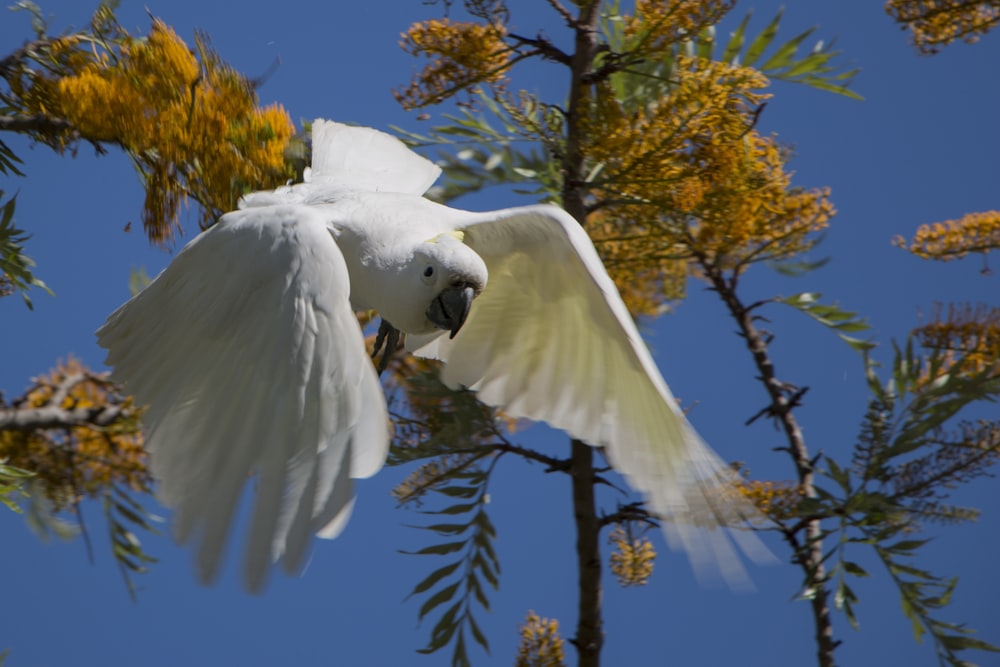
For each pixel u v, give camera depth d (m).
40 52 9.56
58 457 9.66
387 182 9.56
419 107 9.52
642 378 9.34
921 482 9.51
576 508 9.52
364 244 9.38
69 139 9.53
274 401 9.21
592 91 9.59
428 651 9.52
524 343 9.45
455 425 9.54
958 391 9.51
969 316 9.56
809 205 9.61
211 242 9.29
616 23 9.64
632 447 9.33
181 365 9.27
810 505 9.51
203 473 9.20
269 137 9.51
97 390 9.66
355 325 9.23
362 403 9.20
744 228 9.56
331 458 9.18
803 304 9.67
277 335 9.23
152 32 9.50
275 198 9.45
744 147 9.51
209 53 9.51
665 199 9.49
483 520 9.55
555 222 9.36
